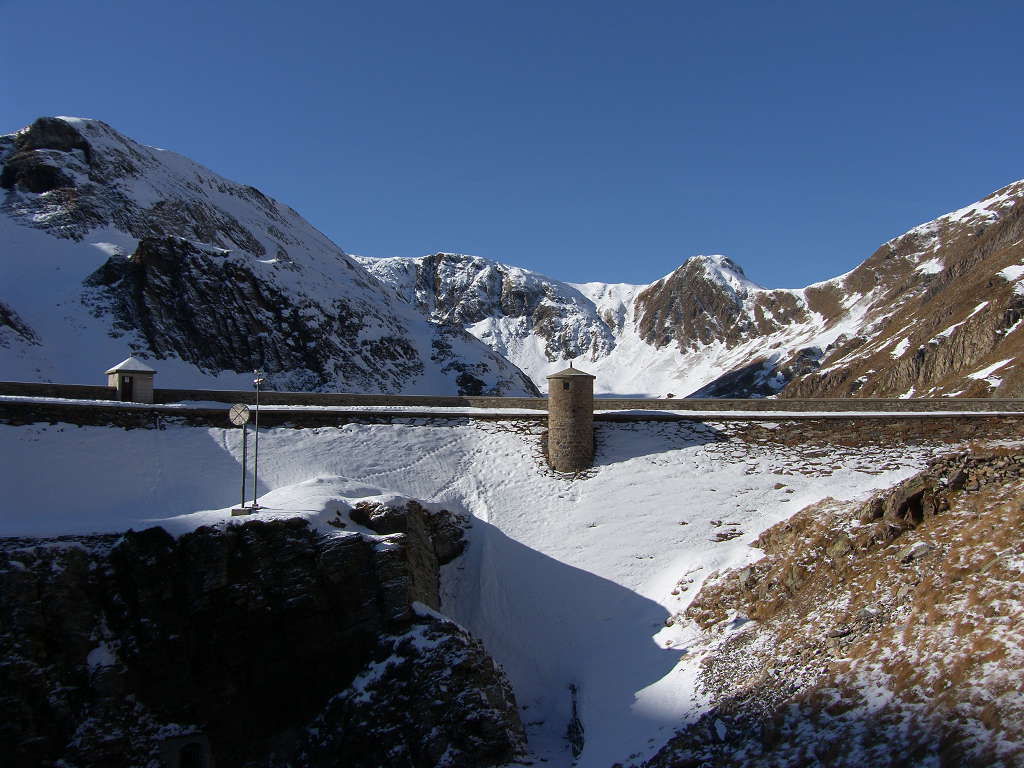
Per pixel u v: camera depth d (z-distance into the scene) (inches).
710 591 1237.7
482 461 1734.7
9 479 1336.1
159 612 1082.7
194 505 1419.8
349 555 1146.0
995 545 855.1
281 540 1137.4
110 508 1363.2
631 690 1095.0
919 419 1745.8
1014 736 605.0
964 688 685.3
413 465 1678.2
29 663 998.4
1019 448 1008.2
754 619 1112.2
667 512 1571.1
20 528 1188.5
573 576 1441.9
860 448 1716.3
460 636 1108.5
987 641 723.4
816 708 785.6
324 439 1690.5
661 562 1446.9
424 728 1002.7
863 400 1827.0
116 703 1037.2
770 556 1256.8
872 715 727.7
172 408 1616.6
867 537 1045.2
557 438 1727.4
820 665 862.5
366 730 1016.9
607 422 1822.1
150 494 1422.2
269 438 1652.3
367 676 1079.6
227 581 1097.4
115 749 1010.7
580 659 1284.4
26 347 2620.6
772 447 1734.7
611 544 1504.7
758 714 842.8
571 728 1138.0
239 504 1439.5
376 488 1453.0
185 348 3080.7
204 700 1085.8
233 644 1096.2
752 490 1616.6
